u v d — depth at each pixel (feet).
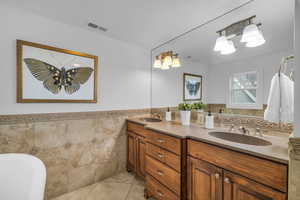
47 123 5.30
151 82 8.48
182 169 4.15
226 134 4.54
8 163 3.26
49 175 5.33
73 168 5.86
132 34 6.56
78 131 6.00
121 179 6.70
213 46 5.57
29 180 3.00
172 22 5.47
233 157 3.15
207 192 3.65
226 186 3.27
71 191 5.78
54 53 5.39
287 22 3.81
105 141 6.77
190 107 5.85
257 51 4.38
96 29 6.15
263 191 2.71
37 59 5.04
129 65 7.63
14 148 4.70
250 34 4.32
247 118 4.64
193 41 6.20
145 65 8.30
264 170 2.70
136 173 6.75
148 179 5.41
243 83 4.75
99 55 6.58
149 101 8.43
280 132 3.91
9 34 4.60
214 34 5.50
